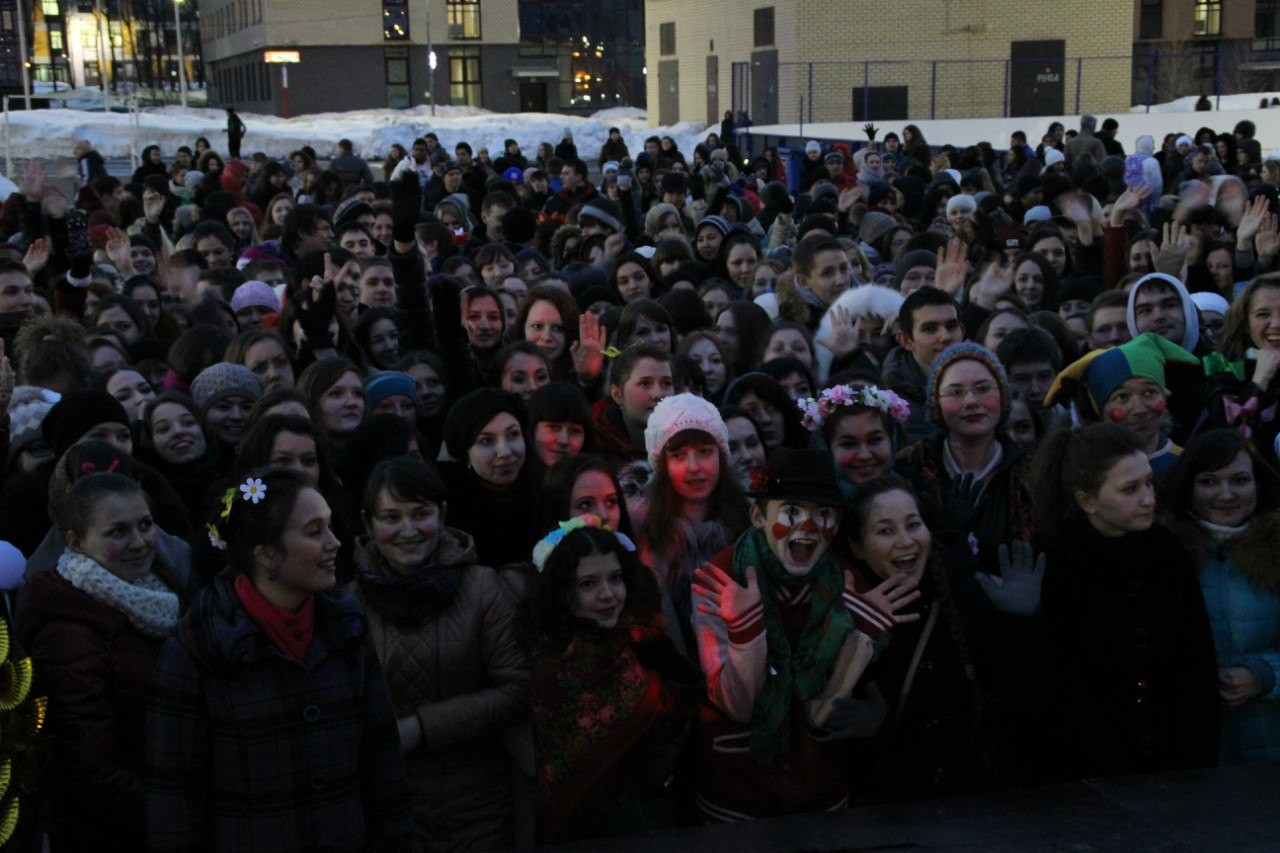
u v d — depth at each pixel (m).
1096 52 39.16
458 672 3.85
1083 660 4.01
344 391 5.64
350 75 61.41
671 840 3.51
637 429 5.41
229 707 3.27
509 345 6.20
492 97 64.25
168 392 5.38
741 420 5.12
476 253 10.33
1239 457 4.19
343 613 3.44
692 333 6.54
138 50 87.50
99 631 3.71
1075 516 4.07
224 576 3.40
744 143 36.50
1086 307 8.09
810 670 3.80
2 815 3.30
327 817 3.32
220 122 46.03
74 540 3.84
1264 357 5.62
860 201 12.69
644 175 20.09
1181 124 33.41
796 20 38.50
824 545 3.90
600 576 3.82
